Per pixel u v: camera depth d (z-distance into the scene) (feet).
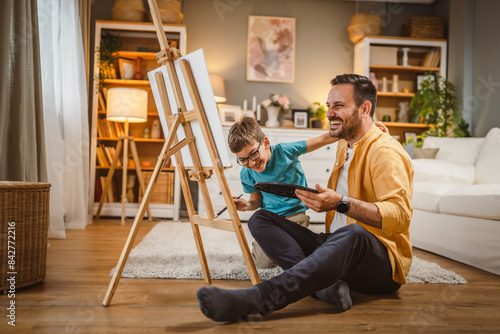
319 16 15.62
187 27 15.12
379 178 4.13
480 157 9.61
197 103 4.37
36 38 7.83
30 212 4.84
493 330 3.67
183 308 4.10
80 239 8.82
